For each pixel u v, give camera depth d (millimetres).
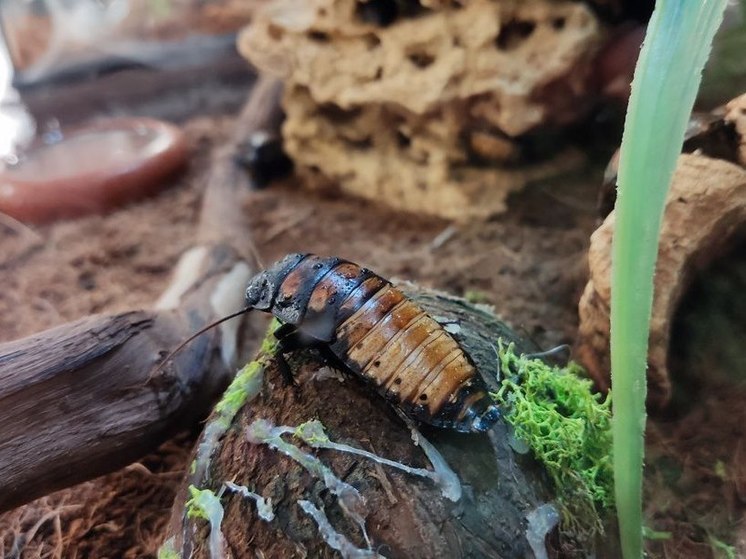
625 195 90
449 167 277
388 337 112
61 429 141
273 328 139
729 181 135
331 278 120
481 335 137
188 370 165
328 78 280
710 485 140
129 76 420
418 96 255
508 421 118
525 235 256
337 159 309
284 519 108
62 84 411
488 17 236
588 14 231
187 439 183
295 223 291
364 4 260
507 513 108
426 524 104
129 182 317
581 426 123
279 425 118
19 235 304
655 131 86
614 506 122
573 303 212
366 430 113
